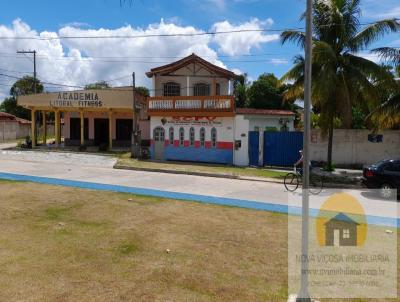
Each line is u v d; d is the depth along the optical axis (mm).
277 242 8281
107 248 7582
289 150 23203
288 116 31719
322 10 18500
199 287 5957
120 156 28531
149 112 26844
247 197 13781
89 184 15656
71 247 7562
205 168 21859
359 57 18953
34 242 7801
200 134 25250
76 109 34281
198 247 7844
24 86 66562
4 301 5312
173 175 19562
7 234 8305
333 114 19234
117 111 34406
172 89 32125
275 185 17000
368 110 20828
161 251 7527
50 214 10195
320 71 18281
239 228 9375
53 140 48156
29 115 68312
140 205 11711
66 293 5609
